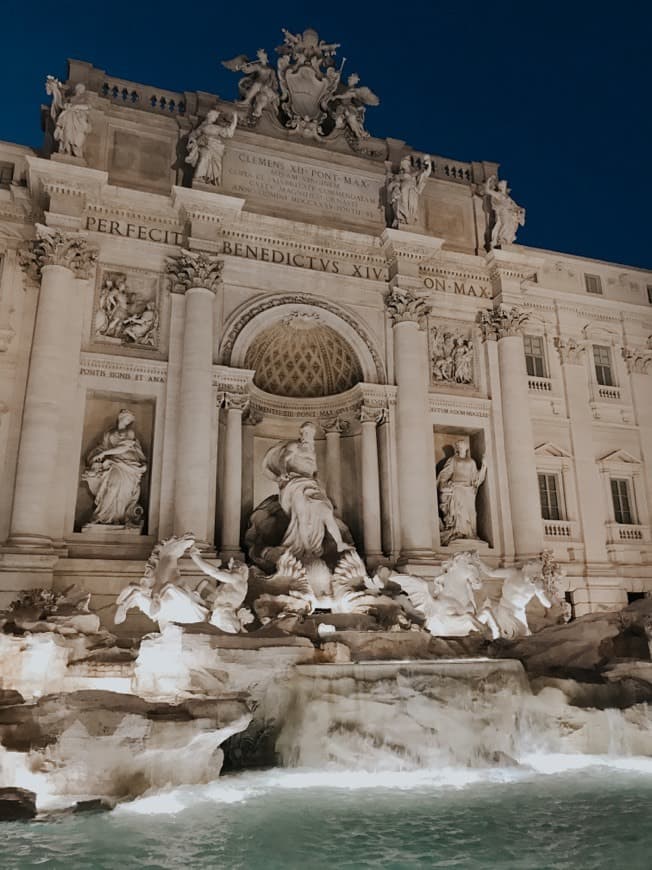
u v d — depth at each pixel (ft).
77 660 53.72
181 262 86.89
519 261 102.78
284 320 93.50
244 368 88.02
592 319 113.50
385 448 92.32
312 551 82.94
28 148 87.71
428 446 93.09
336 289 95.45
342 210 99.40
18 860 32.65
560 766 52.75
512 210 106.63
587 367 111.14
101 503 79.36
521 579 74.49
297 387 101.50
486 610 72.43
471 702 54.44
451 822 38.81
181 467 80.28
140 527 79.56
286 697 53.88
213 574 64.34
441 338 100.68
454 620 71.10
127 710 44.65
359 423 95.14
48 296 79.61
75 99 85.40
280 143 98.27
